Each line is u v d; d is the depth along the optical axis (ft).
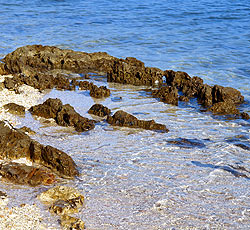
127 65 77.56
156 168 42.42
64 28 130.00
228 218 33.71
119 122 54.65
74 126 53.62
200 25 139.03
